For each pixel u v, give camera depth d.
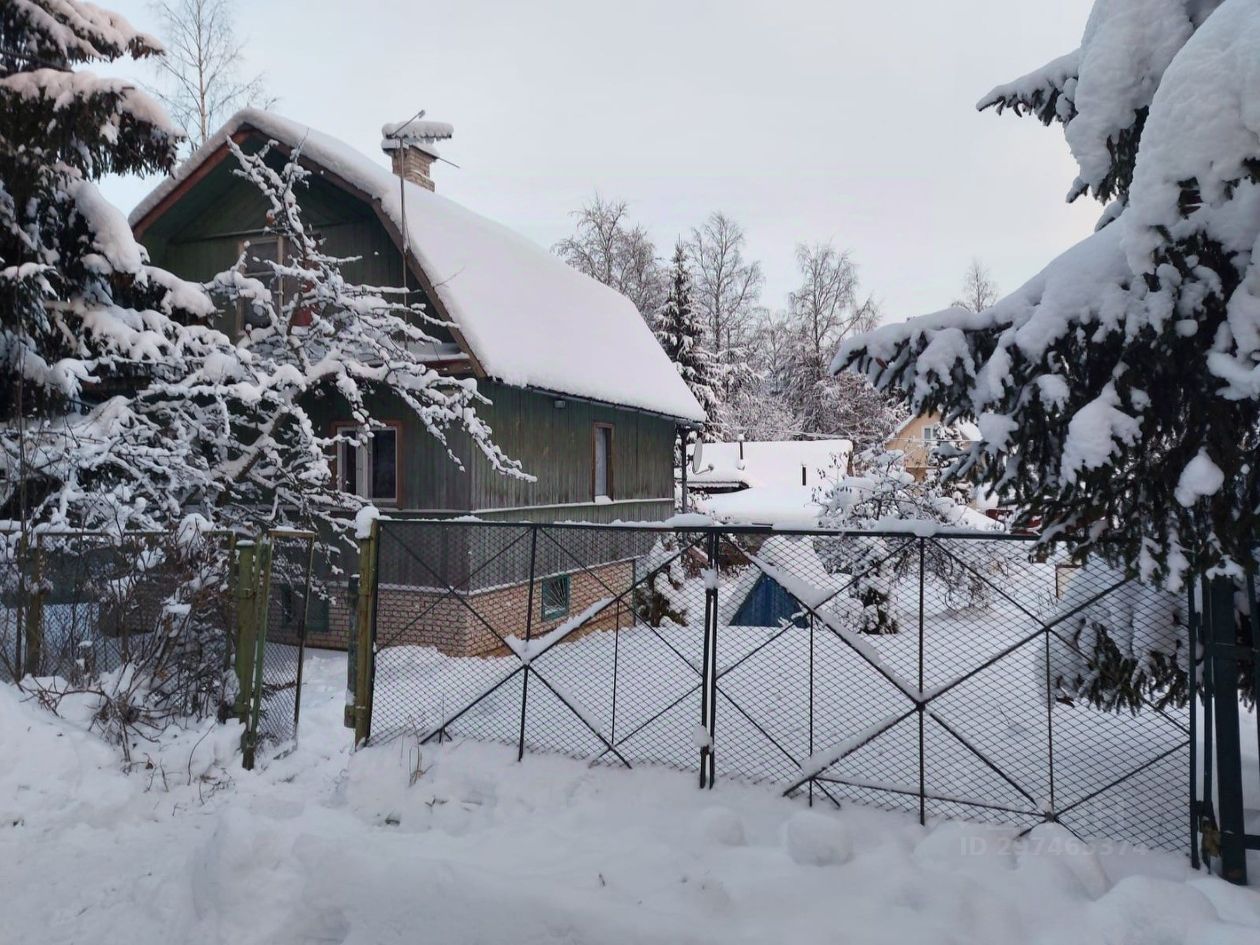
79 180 9.02
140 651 5.79
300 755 5.93
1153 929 3.06
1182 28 3.78
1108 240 3.96
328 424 11.31
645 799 4.45
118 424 8.32
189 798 5.00
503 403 11.28
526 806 4.46
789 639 6.03
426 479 10.71
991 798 4.31
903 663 5.48
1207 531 3.45
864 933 3.10
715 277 49.34
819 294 53.38
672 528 4.68
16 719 5.15
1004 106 5.39
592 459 13.74
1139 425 3.57
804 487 25.95
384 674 5.92
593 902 3.26
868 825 4.08
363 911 3.42
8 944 3.49
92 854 4.29
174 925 3.58
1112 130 3.93
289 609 10.18
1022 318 4.11
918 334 4.21
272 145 11.20
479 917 3.29
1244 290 3.44
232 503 10.06
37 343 8.76
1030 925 3.21
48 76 7.95
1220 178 3.00
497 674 5.98
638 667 6.23
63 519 7.19
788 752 4.77
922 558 4.30
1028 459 4.00
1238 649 3.51
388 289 9.81
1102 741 4.93
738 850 3.81
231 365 9.07
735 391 45.72
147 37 9.15
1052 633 4.27
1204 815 3.62
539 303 13.84
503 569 9.39
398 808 4.52
